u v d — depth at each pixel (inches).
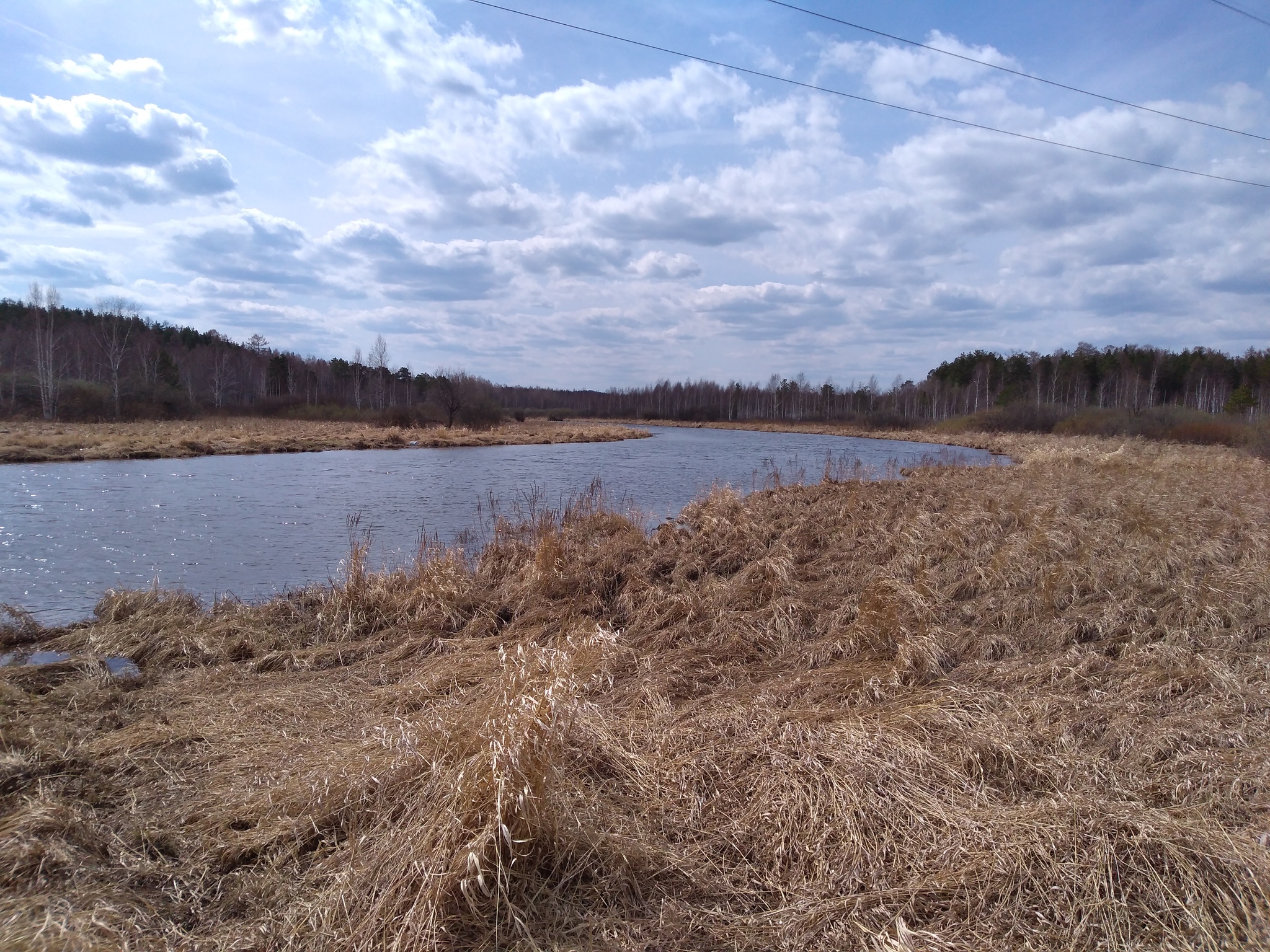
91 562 421.1
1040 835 128.8
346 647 261.1
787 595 309.9
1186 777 153.6
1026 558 347.9
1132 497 551.8
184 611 288.5
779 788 147.3
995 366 3282.5
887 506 568.4
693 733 173.8
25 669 223.8
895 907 117.8
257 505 638.5
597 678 219.9
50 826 129.0
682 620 284.5
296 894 120.3
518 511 558.9
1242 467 889.5
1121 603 279.4
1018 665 228.8
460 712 171.5
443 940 107.2
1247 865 117.6
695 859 131.6
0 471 829.8
